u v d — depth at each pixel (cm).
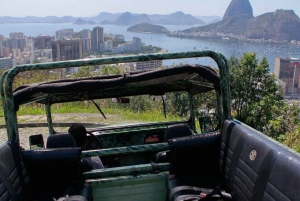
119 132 502
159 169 310
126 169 304
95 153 304
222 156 293
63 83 304
